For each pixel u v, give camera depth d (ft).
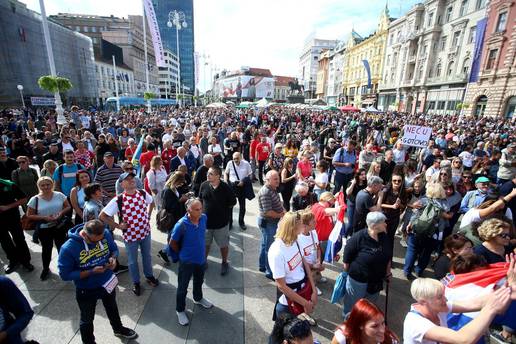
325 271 15.49
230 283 14.06
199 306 12.26
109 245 9.83
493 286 8.14
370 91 183.83
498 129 62.80
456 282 8.79
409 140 25.57
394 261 16.55
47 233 13.39
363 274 10.00
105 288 9.36
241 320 11.56
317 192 19.21
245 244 18.29
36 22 115.85
